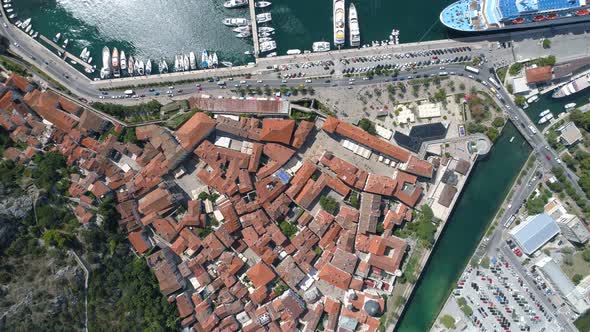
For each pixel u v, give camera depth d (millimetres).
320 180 124250
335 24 125438
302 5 127562
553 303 127250
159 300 121938
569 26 125812
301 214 126438
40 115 125812
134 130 126562
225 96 128125
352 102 127500
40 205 118500
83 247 120000
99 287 118938
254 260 128125
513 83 126250
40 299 112375
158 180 123875
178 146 123062
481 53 126688
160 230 124438
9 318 109438
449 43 126750
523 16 121938
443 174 126312
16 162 122375
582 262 128125
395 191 125000
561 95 125688
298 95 128000
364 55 127062
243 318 126750
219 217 126500
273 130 121562
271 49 127500
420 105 126500
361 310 126375
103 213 121000
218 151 124062
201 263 124812
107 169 124438
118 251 122312
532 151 128375
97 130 125438
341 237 124812
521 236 126562
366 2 127000
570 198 127688
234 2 127438
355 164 127938
